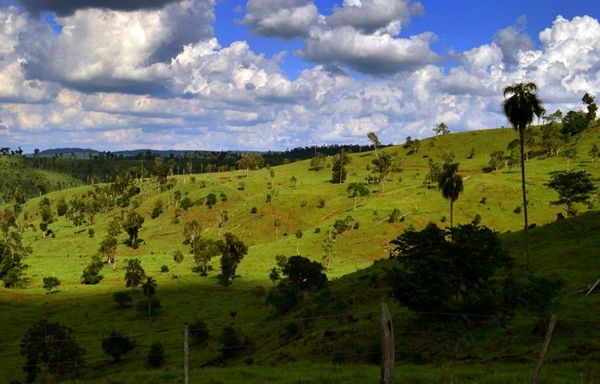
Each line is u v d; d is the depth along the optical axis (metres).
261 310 108.50
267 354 70.56
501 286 49.59
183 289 153.00
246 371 44.25
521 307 48.41
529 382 30.95
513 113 63.25
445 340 53.41
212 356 78.81
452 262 45.16
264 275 164.75
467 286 47.41
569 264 70.88
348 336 64.69
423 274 46.38
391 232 193.00
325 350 62.81
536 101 62.34
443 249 47.16
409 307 48.06
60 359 80.75
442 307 46.50
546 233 94.19
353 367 44.78
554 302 47.59
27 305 142.88
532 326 49.84
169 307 132.25
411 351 53.44
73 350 82.00
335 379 37.12
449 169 89.25
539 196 198.50
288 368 45.84
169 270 185.00
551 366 37.00
